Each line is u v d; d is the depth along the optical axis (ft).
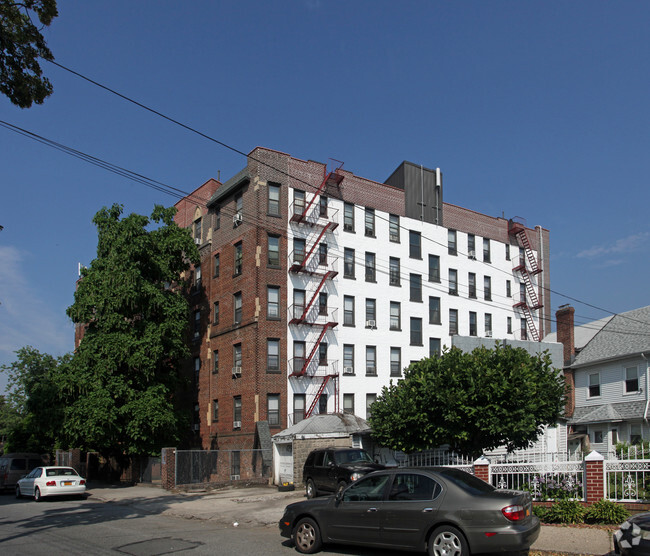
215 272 129.39
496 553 33.83
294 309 116.78
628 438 108.88
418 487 33.50
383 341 129.39
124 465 115.24
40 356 168.76
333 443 92.07
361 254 129.80
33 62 42.47
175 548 38.27
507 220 162.71
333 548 37.27
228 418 117.08
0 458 108.27
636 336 117.08
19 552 37.86
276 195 119.24
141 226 112.47
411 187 142.41
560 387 73.31
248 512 58.75
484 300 151.84
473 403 66.28
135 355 103.71
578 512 42.01
